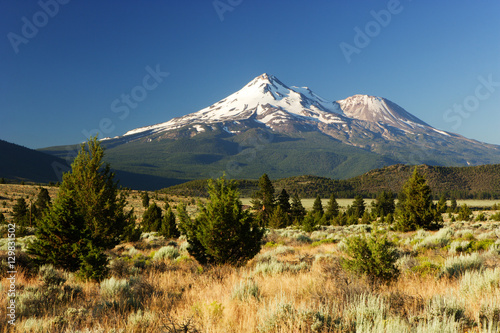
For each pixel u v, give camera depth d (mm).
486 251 9867
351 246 8070
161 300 6816
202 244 11242
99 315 5676
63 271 10234
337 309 4621
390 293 5613
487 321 3922
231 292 6473
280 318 4332
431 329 3555
